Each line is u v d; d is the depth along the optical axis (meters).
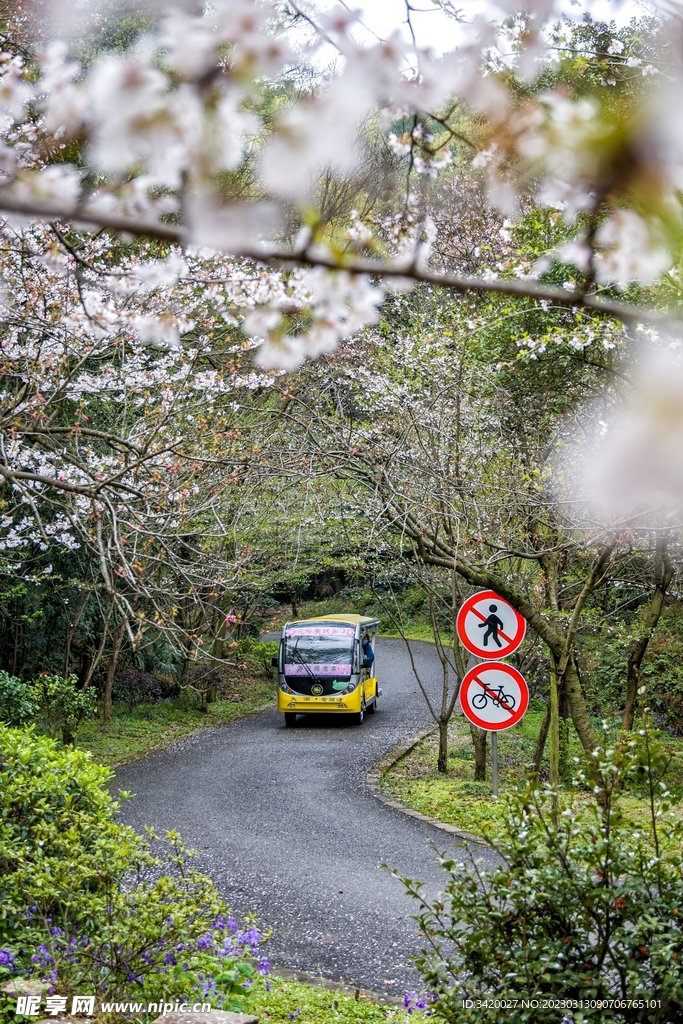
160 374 8.58
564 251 0.82
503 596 5.98
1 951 4.73
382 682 26.16
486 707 8.25
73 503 7.65
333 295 0.95
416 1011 5.30
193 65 0.60
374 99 0.62
